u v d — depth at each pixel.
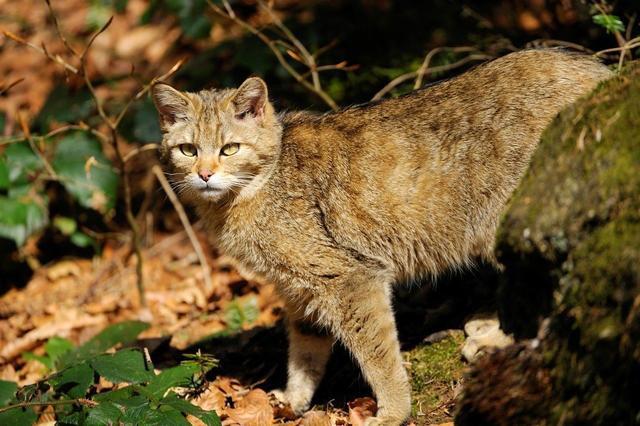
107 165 12.35
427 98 7.78
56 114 13.01
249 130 7.86
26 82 14.95
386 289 7.58
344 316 7.53
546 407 5.05
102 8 15.20
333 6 12.45
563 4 10.38
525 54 7.69
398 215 7.55
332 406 7.86
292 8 13.59
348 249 7.59
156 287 12.13
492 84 7.54
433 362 7.76
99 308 11.67
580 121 5.48
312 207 7.70
